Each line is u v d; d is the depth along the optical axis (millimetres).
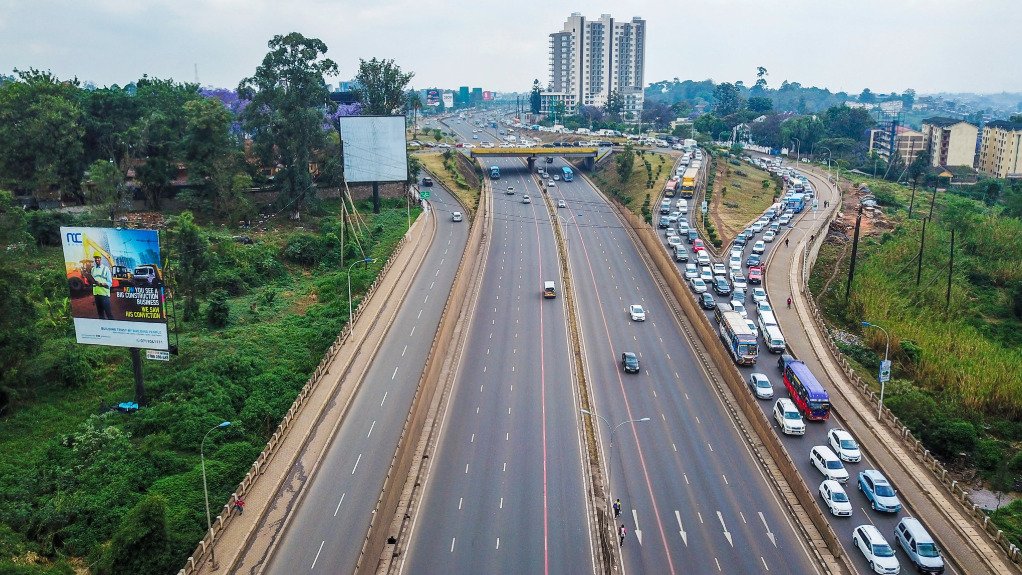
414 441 74625
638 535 61469
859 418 79688
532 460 73312
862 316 116125
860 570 55938
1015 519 64312
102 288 77688
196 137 147750
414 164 184750
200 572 55344
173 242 107562
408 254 140000
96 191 137750
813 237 148125
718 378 91312
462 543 60656
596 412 82812
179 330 100875
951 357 98500
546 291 119312
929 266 135375
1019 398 88125
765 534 61656
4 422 75562
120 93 160375
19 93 137750
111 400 81812
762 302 111062
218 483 68438
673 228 160375
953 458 75750
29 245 116625
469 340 103188
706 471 71188
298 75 154875
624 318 111250
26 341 79250
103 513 63156
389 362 93062
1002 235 150750
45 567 56469
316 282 125938
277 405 82688
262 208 159500
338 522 62000
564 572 57156
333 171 166375
